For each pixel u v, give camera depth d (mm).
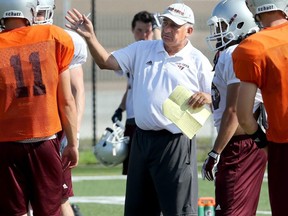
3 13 19141
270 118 17562
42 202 19344
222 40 21766
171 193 22594
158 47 22922
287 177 17609
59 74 19297
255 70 17219
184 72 22719
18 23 19203
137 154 22984
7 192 19203
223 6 21734
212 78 22688
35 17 19500
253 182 21703
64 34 19203
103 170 45594
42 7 20281
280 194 17719
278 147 17656
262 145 18250
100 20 79125
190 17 22828
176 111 21953
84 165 47656
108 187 39344
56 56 19125
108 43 78750
